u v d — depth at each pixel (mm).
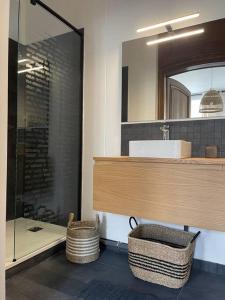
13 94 2334
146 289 1538
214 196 1378
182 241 1792
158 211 1541
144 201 1586
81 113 2330
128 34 2129
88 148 2309
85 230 1898
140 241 1623
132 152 1768
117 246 2131
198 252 1853
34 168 2363
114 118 2186
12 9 2193
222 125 1783
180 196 1473
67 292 1488
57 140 2385
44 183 2396
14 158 2285
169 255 1535
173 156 1604
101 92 2246
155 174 1547
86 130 2318
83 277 1671
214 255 1799
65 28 2307
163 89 1997
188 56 1910
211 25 1823
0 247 1069
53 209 2406
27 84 2293
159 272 1576
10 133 2312
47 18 2299
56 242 2078
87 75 2307
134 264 1657
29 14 2316
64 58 2338
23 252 1850
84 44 2316
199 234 1813
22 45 2277
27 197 2342
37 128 2346
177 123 1942
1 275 1076
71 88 2352
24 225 2309
